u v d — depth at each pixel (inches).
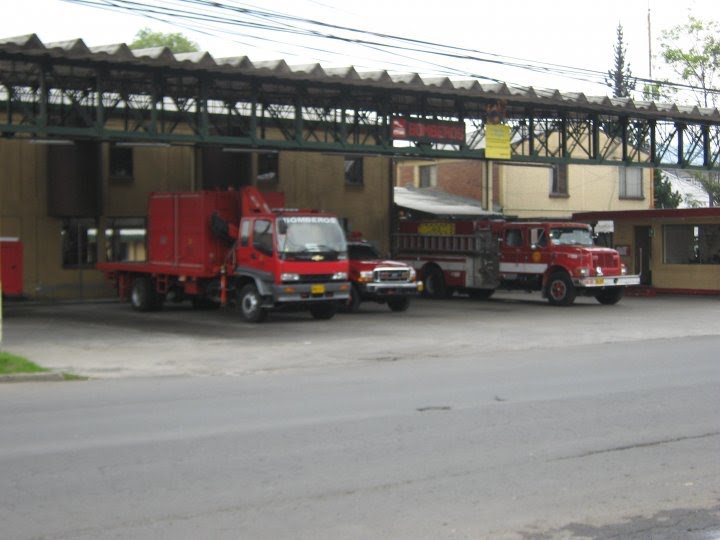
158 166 1333.7
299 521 263.4
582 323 962.7
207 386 540.7
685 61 2036.2
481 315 1063.0
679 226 1406.3
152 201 1094.4
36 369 593.0
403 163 2000.5
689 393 488.4
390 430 390.3
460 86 1112.8
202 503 280.8
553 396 479.8
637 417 420.5
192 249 1024.2
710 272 1374.3
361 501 284.0
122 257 1309.1
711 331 878.4
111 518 265.6
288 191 1444.4
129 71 981.8
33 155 1230.9
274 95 1133.1
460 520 265.6
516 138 1813.5
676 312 1101.7
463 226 1304.1
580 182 1867.6
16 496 288.2
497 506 279.9
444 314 1079.0
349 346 761.0
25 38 826.8
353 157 1509.6
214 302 1130.7
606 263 1196.5
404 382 540.7
